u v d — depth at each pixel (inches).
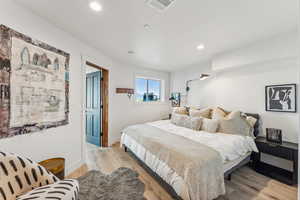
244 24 71.8
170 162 64.0
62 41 79.4
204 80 144.2
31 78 62.7
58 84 76.4
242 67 110.3
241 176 83.0
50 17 67.5
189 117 118.2
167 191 70.0
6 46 53.7
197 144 72.9
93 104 142.9
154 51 113.7
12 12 55.6
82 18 68.2
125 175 84.4
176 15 64.5
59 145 78.1
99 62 115.9
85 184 75.5
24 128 60.1
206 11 61.3
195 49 107.5
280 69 90.5
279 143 83.7
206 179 55.9
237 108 113.7
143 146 87.1
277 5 56.7
